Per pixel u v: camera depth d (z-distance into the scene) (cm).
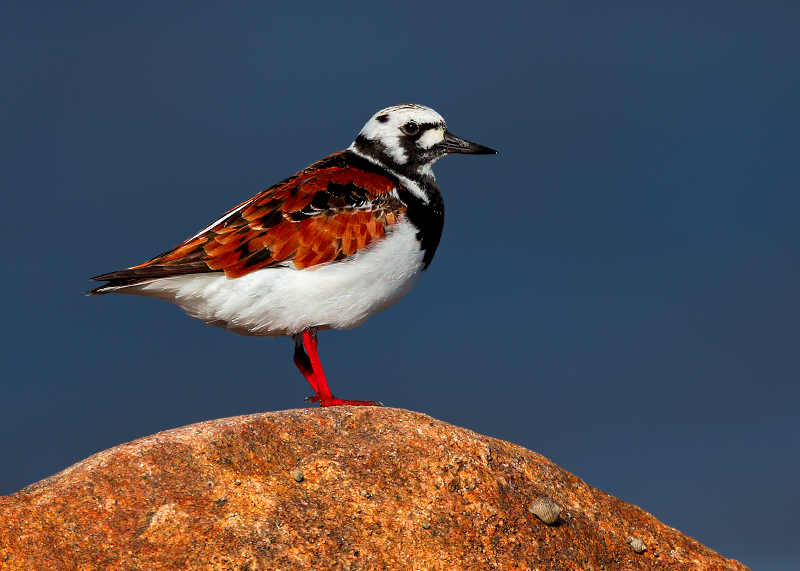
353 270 1390
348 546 917
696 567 1060
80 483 936
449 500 1018
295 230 1376
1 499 902
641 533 1091
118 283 1312
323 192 1418
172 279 1340
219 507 934
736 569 1080
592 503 1104
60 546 859
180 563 862
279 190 1430
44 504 901
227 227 1380
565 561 993
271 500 954
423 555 935
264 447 1038
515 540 992
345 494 988
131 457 978
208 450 1006
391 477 1027
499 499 1037
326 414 1126
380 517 969
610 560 1032
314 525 935
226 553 877
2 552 835
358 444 1069
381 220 1420
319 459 1034
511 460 1109
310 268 1375
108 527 891
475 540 977
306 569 877
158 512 912
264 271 1362
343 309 1411
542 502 1027
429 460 1059
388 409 1155
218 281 1355
